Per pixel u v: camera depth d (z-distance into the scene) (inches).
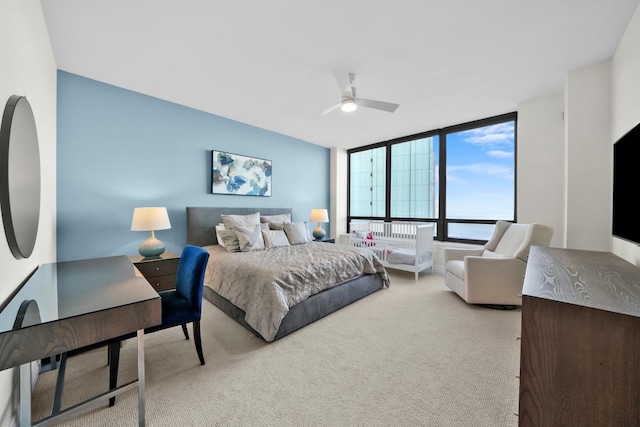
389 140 200.7
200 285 71.3
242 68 97.4
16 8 51.6
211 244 142.9
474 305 113.7
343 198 229.3
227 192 152.6
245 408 54.9
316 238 192.9
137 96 119.0
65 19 72.1
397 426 50.3
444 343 81.4
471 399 57.5
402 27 74.5
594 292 39.3
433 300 120.6
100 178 109.3
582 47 83.9
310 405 55.8
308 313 94.3
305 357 74.0
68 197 101.7
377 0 64.7
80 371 67.1
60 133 99.3
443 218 172.7
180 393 59.3
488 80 105.8
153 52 87.7
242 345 80.8
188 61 92.9
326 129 174.6
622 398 32.3
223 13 69.6
